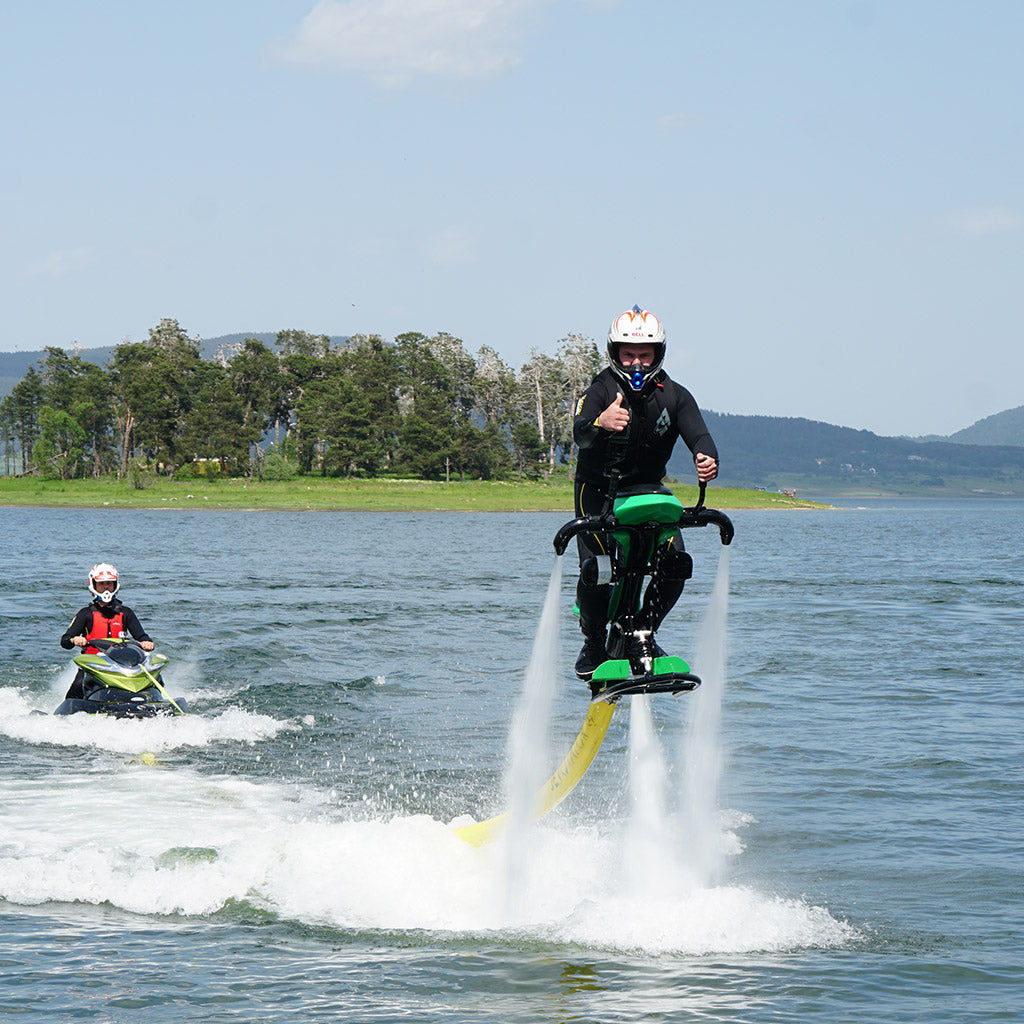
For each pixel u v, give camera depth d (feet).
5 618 322.55
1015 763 152.76
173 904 97.86
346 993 80.33
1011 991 81.82
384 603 378.73
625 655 78.18
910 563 640.58
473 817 127.54
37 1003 78.07
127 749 163.84
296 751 162.81
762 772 148.46
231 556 637.30
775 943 90.79
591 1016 77.00
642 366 74.38
